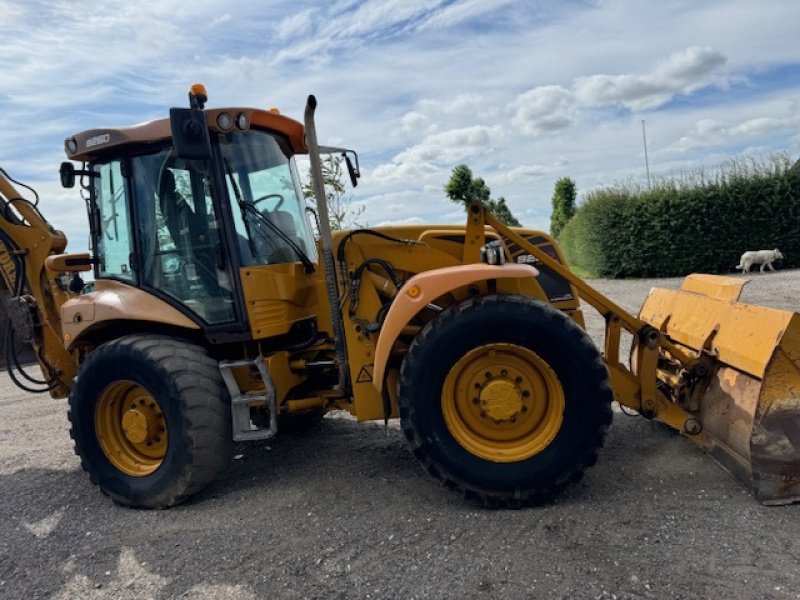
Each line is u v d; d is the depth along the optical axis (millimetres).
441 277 3363
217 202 3971
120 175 4145
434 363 3338
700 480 3510
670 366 4316
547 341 3291
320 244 4258
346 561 2945
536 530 3070
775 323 3262
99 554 3273
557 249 4418
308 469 4254
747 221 16781
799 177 16469
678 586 2508
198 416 3725
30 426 6535
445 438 3350
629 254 17875
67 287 4887
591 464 3291
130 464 4000
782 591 2428
